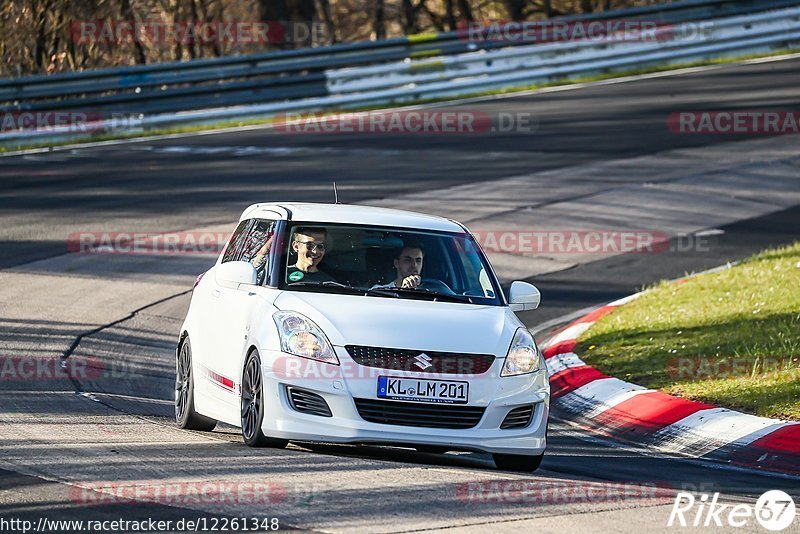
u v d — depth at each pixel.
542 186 75.81
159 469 24.61
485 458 31.45
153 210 68.75
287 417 26.91
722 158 83.56
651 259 61.09
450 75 112.50
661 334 44.16
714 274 54.56
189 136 96.94
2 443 26.92
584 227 67.00
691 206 71.69
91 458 25.56
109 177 78.50
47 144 93.19
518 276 58.03
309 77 106.62
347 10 190.75
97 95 99.81
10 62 120.69
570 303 53.84
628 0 188.00
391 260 30.69
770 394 34.66
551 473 28.00
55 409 32.84
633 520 22.22
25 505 21.05
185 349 33.09
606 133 92.19
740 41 125.81
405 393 26.81
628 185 76.25
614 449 32.47
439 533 20.17
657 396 36.12
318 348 27.08
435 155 85.56
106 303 50.56
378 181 76.44
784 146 87.19
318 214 31.83
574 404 38.50
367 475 24.98
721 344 41.31
